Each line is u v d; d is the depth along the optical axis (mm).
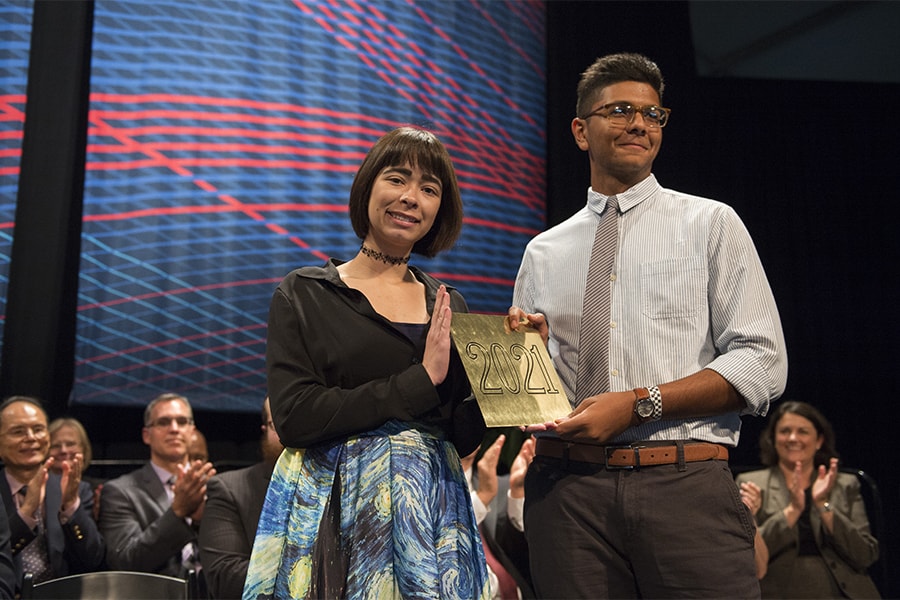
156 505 3002
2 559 2113
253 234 3568
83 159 3543
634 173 1787
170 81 3518
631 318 1689
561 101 4266
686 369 1641
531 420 1470
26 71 3420
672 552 1551
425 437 1417
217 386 3461
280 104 3670
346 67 3801
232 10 3645
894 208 4492
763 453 3318
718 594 1531
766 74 4449
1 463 3043
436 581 1308
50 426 3113
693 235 1696
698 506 1566
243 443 3783
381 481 1357
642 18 4398
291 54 3719
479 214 3955
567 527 1629
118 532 2889
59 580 2104
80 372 3242
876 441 4371
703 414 1565
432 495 1384
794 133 4469
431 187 1494
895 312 4445
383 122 3848
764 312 1619
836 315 4383
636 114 1764
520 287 1921
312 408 1338
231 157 3566
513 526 2693
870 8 4359
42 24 3492
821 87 4496
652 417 1541
